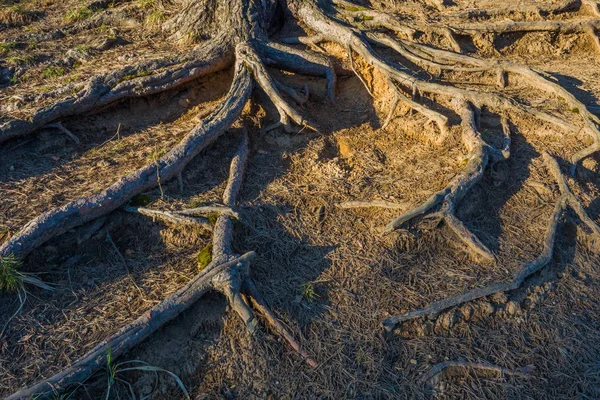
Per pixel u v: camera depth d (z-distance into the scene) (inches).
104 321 170.1
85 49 289.4
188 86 271.9
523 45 315.3
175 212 199.0
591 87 272.2
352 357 164.9
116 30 317.1
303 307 176.6
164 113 264.7
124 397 156.0
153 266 189.5
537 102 255.8
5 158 226.7
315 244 197.9
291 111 249.4
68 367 153.0
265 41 284.2
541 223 207.5
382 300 179.0
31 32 320.5
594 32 319.0
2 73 269.0
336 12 312.7
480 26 304.7
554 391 162.9
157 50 289.4
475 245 194.2
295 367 162.1
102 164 226.1
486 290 181.5
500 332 175.8
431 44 296.5
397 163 234.7
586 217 209.8
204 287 173.5
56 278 184.9
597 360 170.9
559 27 314.7
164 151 227.9
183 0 317.7
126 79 253.1
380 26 303.9
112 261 192.7
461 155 228.2
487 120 247.8
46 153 234.5
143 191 209.3
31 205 200.1
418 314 174.7
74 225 193.0
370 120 270.1
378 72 279.0
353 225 205.3
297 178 229.5
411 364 165.5
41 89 252.8
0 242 185.0
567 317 181.5
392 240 195.2
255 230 201.3
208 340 167.8
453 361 166.2
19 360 157.8
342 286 182.5
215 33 290.8
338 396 156.3
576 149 234.8
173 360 163.6
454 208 203.9
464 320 177.6
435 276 187.9
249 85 259.0
